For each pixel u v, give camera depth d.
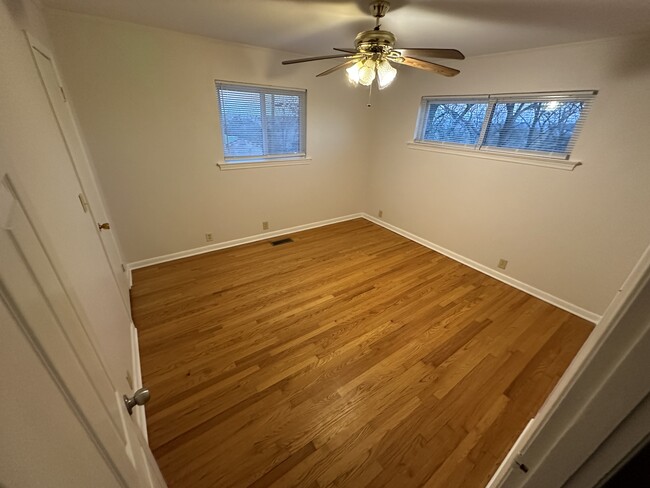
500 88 2.54
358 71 1.77
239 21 2.02
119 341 1.40
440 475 1.32
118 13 1.95
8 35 0.94
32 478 0.27
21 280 0.33
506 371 1.85
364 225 4.27
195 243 3.21
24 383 0.30
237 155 3.16
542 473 0.46
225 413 1.53
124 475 0.55
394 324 2.24
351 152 3.98
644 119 1.87
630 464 0.36
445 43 2.29
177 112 2.62
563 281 2.47
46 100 1.26
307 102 3.34
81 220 1.27
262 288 2.65
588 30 1.78
